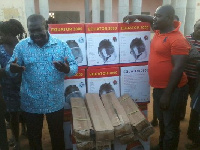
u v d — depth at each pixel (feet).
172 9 7.73
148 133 7.61
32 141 8.09
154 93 8.73
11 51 8.54
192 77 9.72
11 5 24.99
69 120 8.91
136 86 9.24
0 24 8.69
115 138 7.82
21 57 7.20
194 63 9.51
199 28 9.47
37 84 7.20
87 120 7.53
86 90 8.82
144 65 9.15
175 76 7.48
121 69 8.93
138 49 8.95
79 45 8.39
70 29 8.21
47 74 7.14
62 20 44.65
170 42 7.52
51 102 7.44
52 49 7.09
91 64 8.61
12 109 9.10
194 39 9.84
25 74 7.30
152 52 8.31
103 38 8.53
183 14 30.40
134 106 8.38
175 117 8.36
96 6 37.58
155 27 8.01
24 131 11.36
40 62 7.04
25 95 7.43
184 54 7.43
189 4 33.09
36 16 6.75
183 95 8.27
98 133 6.95
